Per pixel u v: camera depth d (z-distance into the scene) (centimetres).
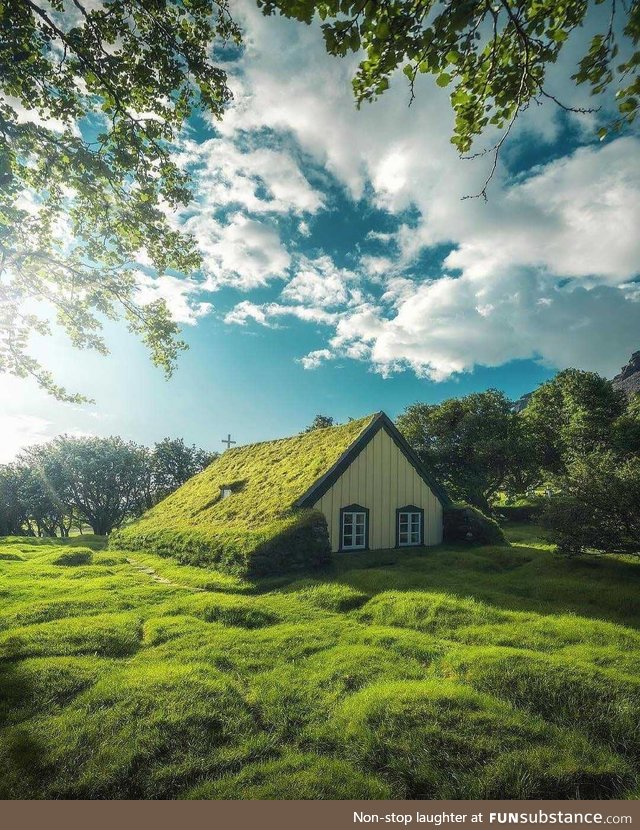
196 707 544
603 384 4456
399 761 447
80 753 463
